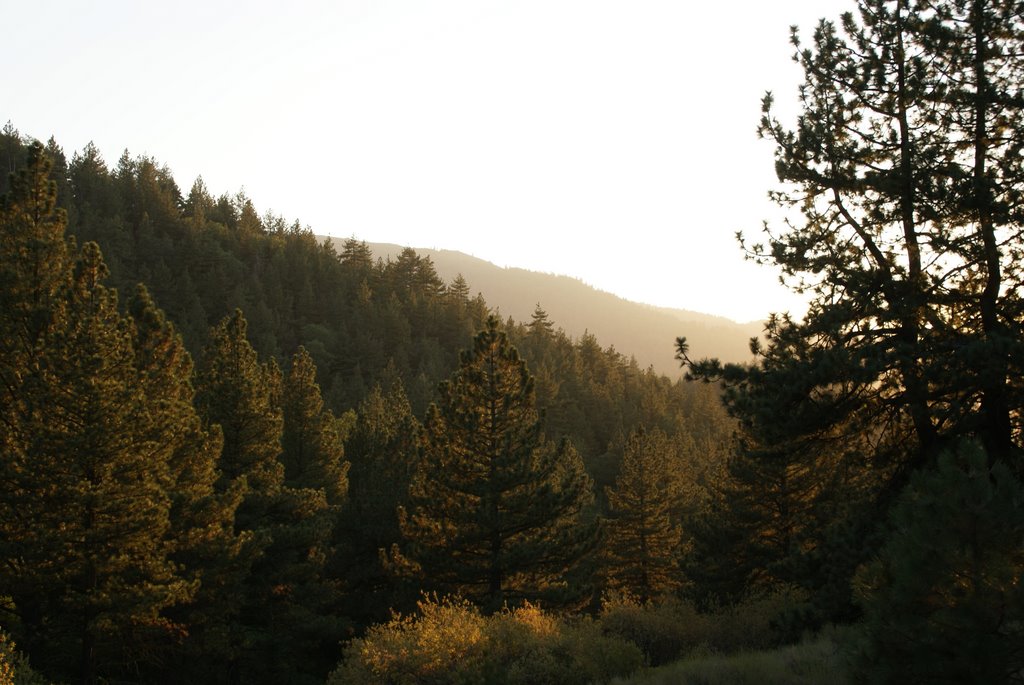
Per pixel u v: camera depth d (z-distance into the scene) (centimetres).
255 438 2948
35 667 1875
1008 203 1266
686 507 6147
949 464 764
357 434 4225
